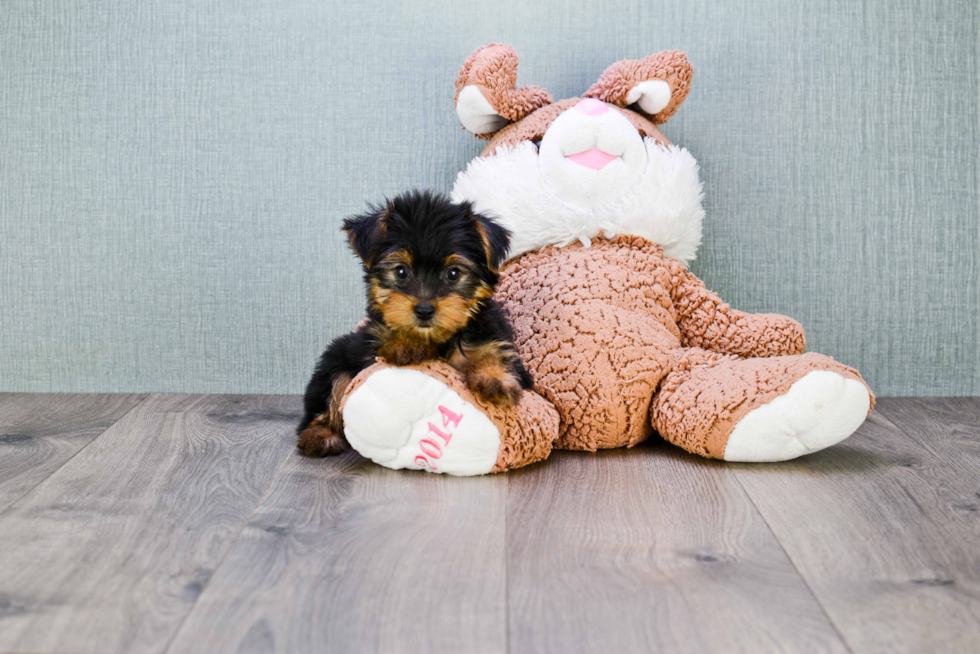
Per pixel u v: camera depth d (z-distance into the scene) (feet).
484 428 6.20
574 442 7.18
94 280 9.42
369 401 6.14
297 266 9.37
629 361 7.08
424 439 6.24
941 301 9.44
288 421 8.28
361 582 4.51
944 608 4.26
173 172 9.27
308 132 9.23
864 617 4.17
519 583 4.51
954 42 9.12
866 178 9.28
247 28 9.10
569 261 7.59
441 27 9.11
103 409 8.76
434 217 6.31
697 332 7.92
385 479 6.38
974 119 9.23
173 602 4.28
